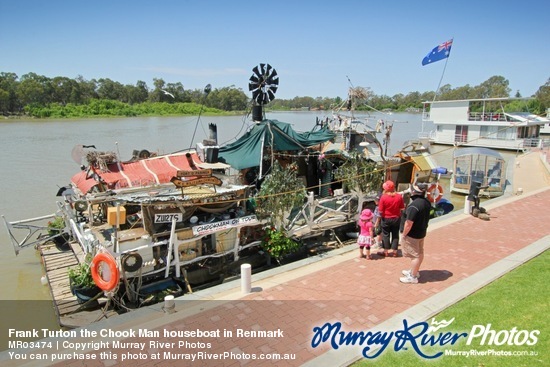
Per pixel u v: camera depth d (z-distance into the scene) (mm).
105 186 12141
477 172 22406
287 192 10891
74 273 10094
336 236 12492
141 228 10117
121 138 47219
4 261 14148
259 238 11648
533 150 38062
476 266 8805
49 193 23547
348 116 20188
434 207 16031
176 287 9766
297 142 14805
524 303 6852
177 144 41594
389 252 9914
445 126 46625
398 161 16219
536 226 11867
